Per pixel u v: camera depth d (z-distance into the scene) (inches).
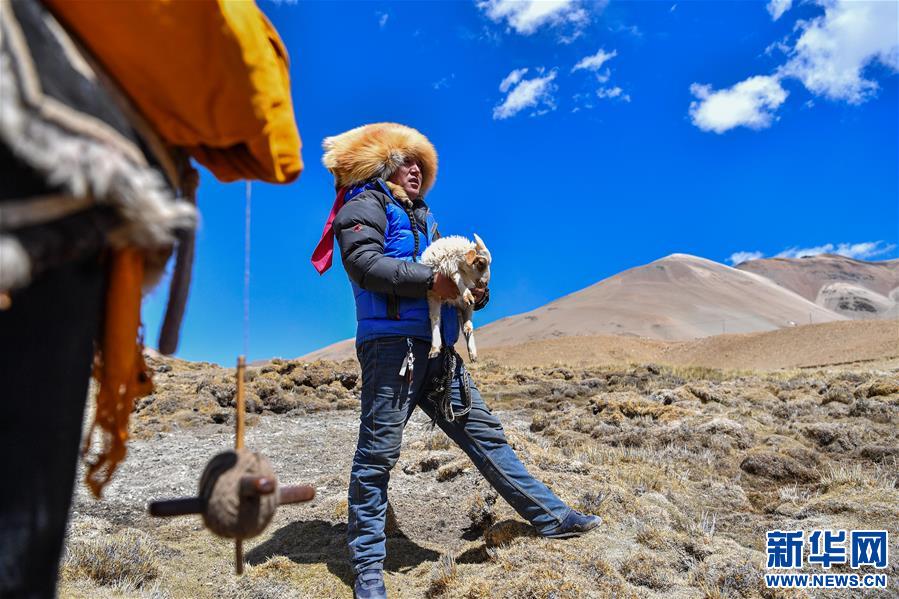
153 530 219.9
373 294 160.9
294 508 227.1
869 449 284.5
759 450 285.3
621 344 3307.1
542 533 175.5
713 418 346.3
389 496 235.3
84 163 40.9
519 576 152.8
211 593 164.2
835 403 385.1
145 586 165.0
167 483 287.1
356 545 157.3
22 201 40.0
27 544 43.3
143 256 54.9
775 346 2657.5
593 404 411.2
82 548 166.4
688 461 287.3
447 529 208.2
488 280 169.8
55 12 46.6
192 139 55.8
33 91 39.6
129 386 55.1
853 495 221.5
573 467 245.3
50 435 44.8
